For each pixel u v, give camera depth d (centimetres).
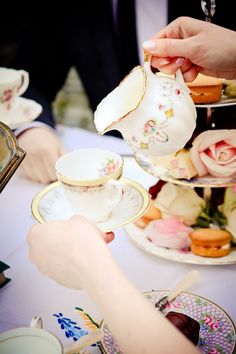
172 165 64
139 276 63
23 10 197
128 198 62
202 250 64
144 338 40
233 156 62
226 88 65
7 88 86
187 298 56
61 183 57
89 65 127
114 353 48
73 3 122
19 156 58
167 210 68
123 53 122
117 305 42
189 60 65
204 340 50
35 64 127
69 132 103
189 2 111
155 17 118
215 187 66
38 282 62
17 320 56
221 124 66
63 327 54
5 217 77
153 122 55
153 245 67
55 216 59
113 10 118
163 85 56
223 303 57
